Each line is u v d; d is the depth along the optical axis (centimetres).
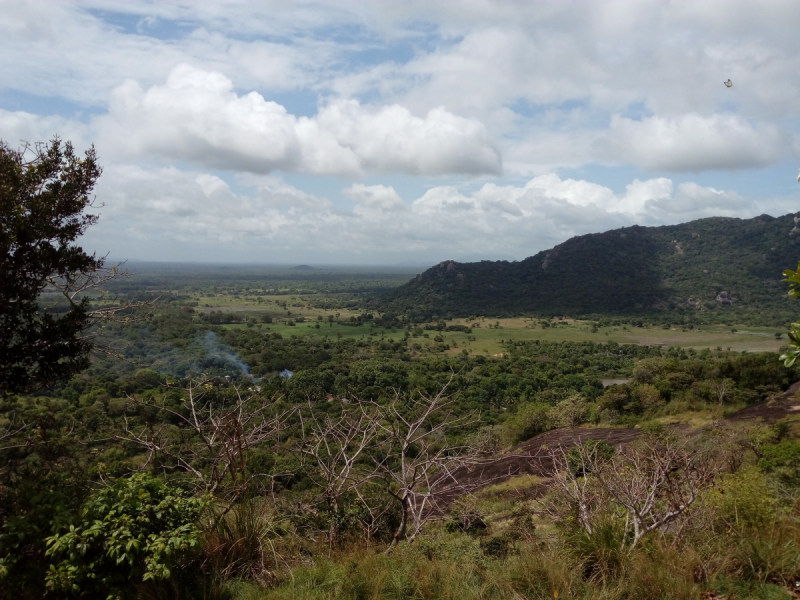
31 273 412
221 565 371
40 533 311
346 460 533
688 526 386
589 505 428
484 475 1741
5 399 420
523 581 345
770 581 316
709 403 2591
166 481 428
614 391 2869
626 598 312
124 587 302
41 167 419
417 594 340
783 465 958
